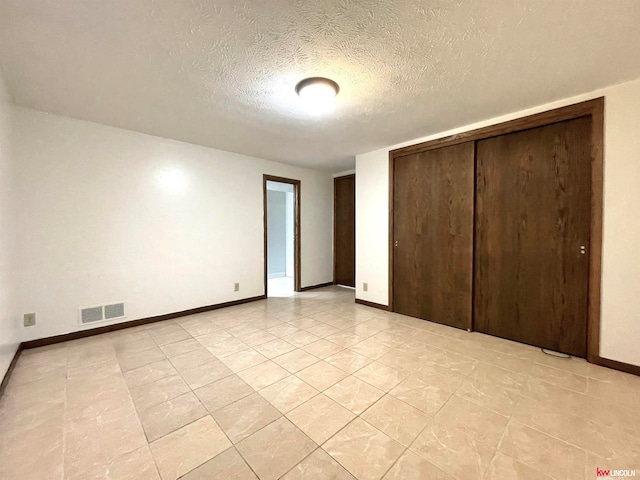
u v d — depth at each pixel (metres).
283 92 2.23
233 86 2.14
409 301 3.59
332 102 2.40
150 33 1.56
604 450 1.39
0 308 1.90
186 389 1.93
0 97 1.94
